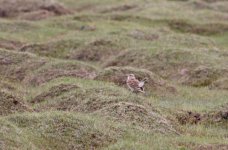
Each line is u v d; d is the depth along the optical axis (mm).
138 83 114750
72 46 177875
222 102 115938
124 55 163125
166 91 129750
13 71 145375
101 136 84438
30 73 142375
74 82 123500
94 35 192250
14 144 76438
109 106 99312
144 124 92875
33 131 83938
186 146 82875
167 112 105750
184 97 126688
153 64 155125
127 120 93500
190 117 104750
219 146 83125
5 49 162875
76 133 84312
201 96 127750
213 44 188250
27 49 175750
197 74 145500
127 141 82000
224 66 149500
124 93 108812
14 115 89500
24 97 118438
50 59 151375
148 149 79125
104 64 162250
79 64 143000
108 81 131375
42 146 79938
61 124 86125
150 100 114688
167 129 93000
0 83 127875
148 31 194125
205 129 97938
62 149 80625
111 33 193750
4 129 79625
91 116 93812
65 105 106938
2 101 101438
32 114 90500
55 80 130500
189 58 155875
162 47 167000
